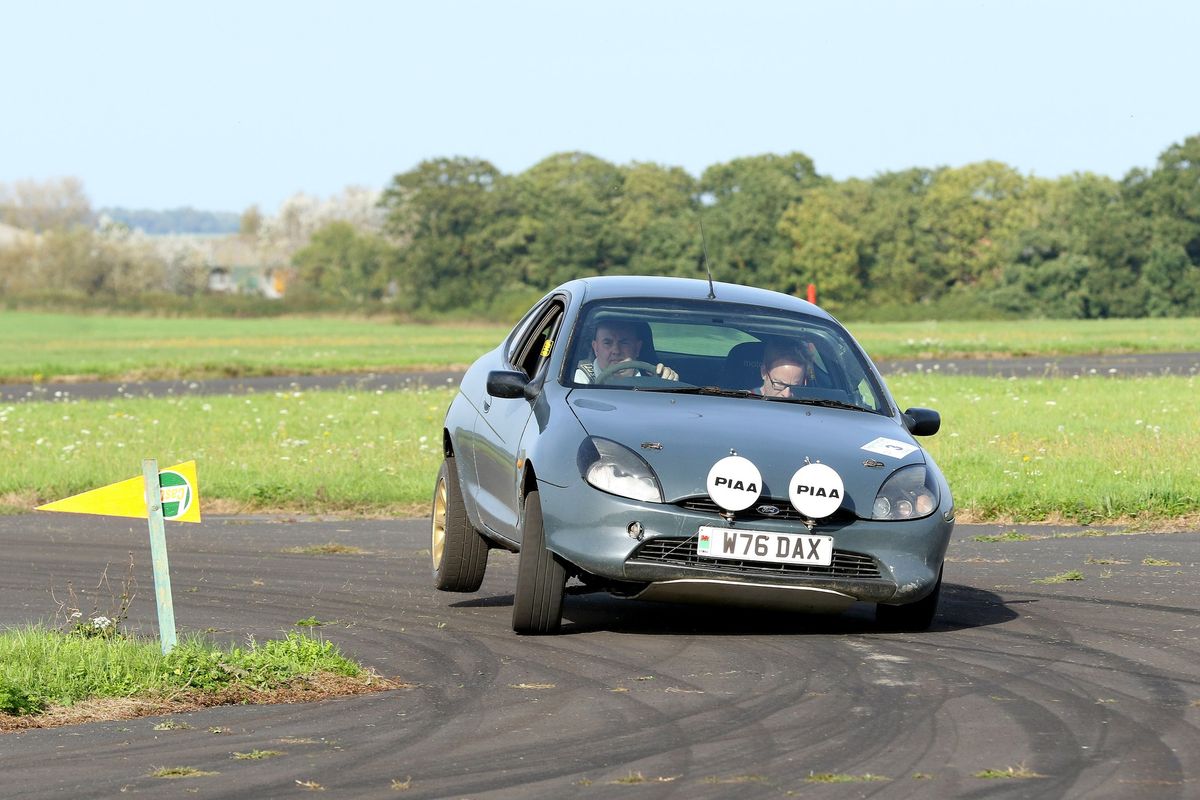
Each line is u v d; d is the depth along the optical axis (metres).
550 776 12.73
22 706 15.38
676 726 14.62
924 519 19.42
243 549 30.50
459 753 13.63
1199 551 28.23
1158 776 12.48
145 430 55.41
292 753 13.70
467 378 26.30
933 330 188.62
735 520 18.78
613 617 21.64
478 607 23.12
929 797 11.89
